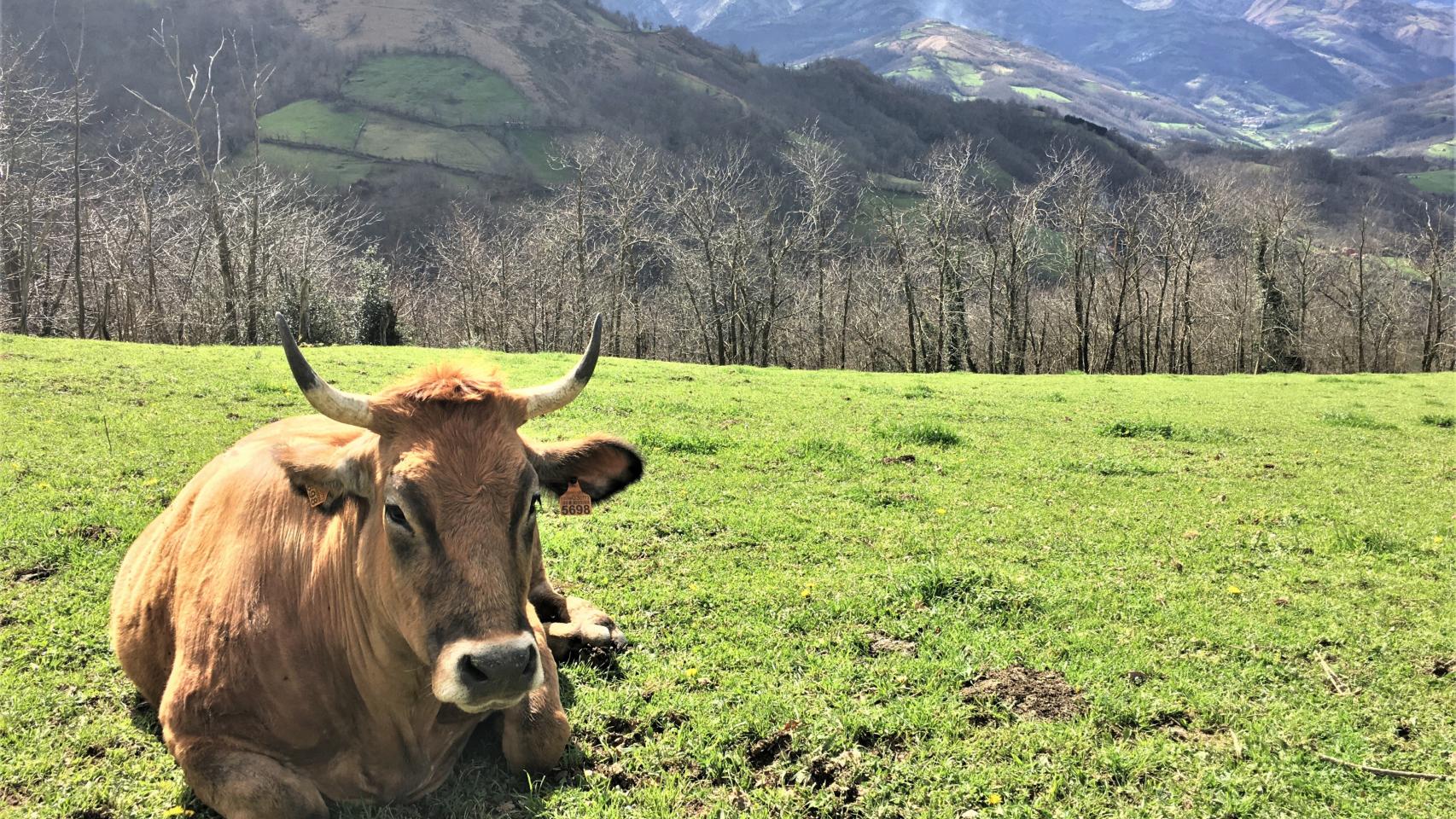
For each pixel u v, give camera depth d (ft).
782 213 266.16
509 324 224.74
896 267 222.89
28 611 20.57
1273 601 24.44
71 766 15.37
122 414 39.81
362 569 13.78
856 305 232.94
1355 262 229.66
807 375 88.94
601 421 47.14
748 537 28.78
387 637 13.65
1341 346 231.30
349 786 14.56
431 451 13.01
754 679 19.25
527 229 266.36
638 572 25.29
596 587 24.13
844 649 20.88
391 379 58.80
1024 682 19.22
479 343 191.93
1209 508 34.47
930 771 16.02
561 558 26.04
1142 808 15.17
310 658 14.29
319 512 14.92
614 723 17.48
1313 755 16.81
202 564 15.24
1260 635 22.02
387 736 14.52
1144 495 36.35
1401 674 20.21
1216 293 226.79
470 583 12.36
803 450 41.50
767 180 265.34
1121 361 238.89
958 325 195.72
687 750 16.57
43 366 50.26
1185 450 47.83
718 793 15.56
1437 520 33.32
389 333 165.58
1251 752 16.83
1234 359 226.58
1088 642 21.31
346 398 13.29
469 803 14.82
